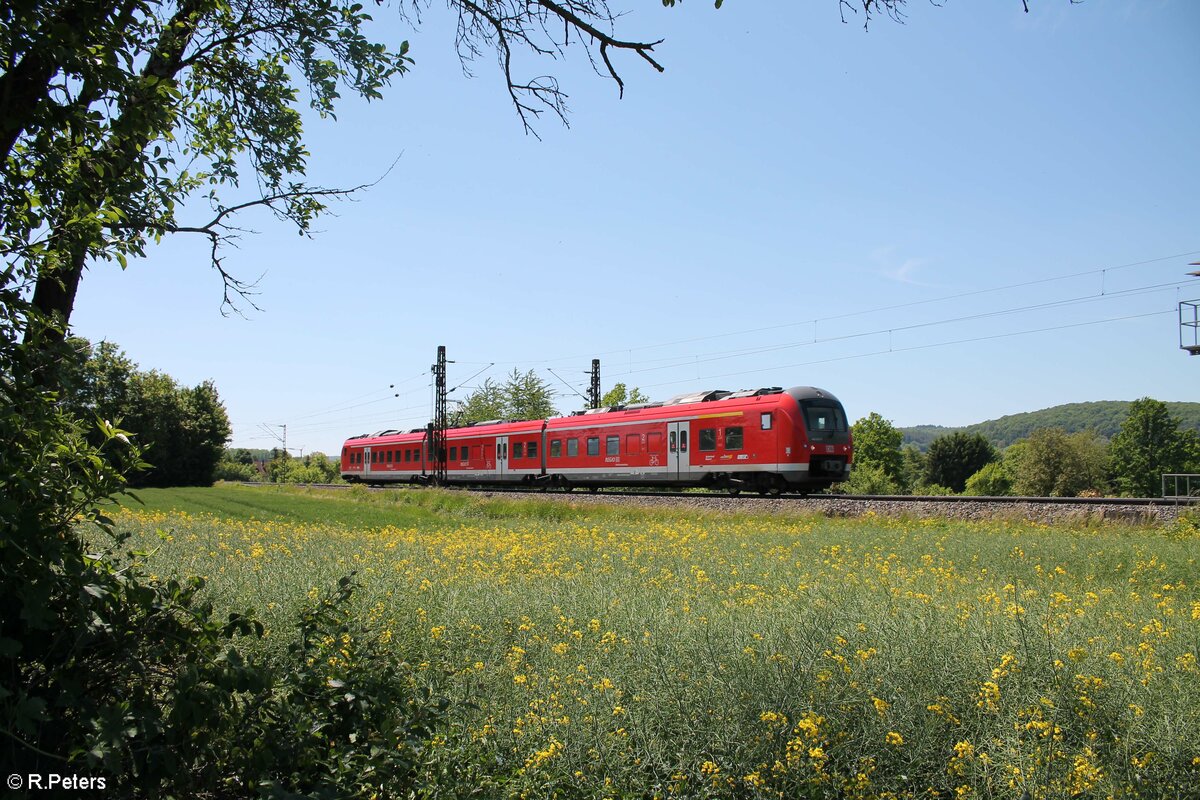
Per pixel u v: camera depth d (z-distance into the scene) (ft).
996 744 14.14
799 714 15.24
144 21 18.21
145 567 27.02
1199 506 54.70
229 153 25.05
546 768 14.37
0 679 11.53
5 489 11.39
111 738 10.69
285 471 276.21
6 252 12.85
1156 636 19.77
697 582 30.50
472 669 18.85
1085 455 274.57
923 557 37.42
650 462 94.07
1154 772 13.65
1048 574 34.12
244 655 18.63
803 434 79.71
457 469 129.59
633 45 18.31
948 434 324.19
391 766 12.78
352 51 21.11
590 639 21.24
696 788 14.28
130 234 17.10
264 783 11.76
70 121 13.12
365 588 26.22
